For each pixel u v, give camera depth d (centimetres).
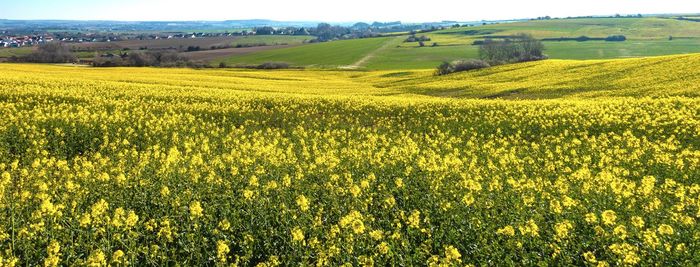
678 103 2770
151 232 974
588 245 866
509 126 2392
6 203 1068
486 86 4731
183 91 3678
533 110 2661
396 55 10869
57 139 1920
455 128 2442
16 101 2809
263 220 1005
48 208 929
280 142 2130
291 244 894
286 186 1222
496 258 838
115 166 1520
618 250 774
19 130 1875
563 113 2555
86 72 6209
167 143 2045
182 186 1218
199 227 936
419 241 946
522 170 1469
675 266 781
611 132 2075
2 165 1374
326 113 2939
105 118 2292
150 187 1212
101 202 948
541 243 863
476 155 1827
